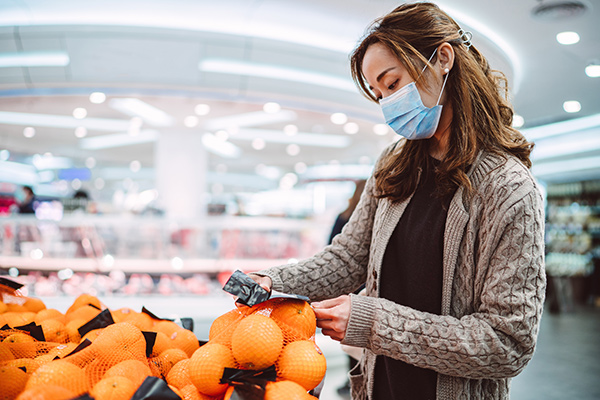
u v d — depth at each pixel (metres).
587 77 5.53
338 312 0.90
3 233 4.24
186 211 8.45
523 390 3.60
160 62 5.12
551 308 7.47
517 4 3.92
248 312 0.92
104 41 4.84
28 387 0.75
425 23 0.99
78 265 4.03
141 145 10.96
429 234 1.01
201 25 5.15
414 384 1.01
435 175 1.04
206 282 3.99
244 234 4.69
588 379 3.86
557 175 9.81
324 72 5.51
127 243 4.42
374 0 4.19
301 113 7.41
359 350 1.79
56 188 15.88
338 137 9.73
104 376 0.84
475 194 0.95
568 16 4.04
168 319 1.31
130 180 18.06
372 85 1.07
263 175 18.81
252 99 5.95
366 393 1.14
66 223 4.12
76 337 1.12
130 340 0.95
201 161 8.63
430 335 0.86
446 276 0.96
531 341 0.84
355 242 1.22
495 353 0.84
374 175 1.23
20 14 4.92
